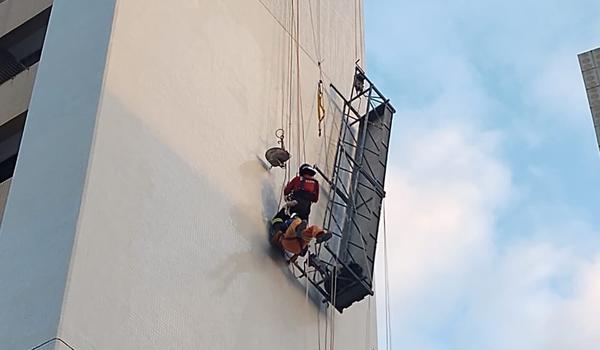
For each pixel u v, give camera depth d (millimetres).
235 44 25828
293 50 28562
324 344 24109
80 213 18297
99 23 21938
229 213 22641
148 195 20234
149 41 22516
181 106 22578
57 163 19516
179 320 19531
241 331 21203
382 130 27578
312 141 27375
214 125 23531
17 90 25000
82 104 20344
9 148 25094
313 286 24547
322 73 29562
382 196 25766
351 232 25281
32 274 17859
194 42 24141
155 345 18656
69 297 17219
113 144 19906
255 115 25422
